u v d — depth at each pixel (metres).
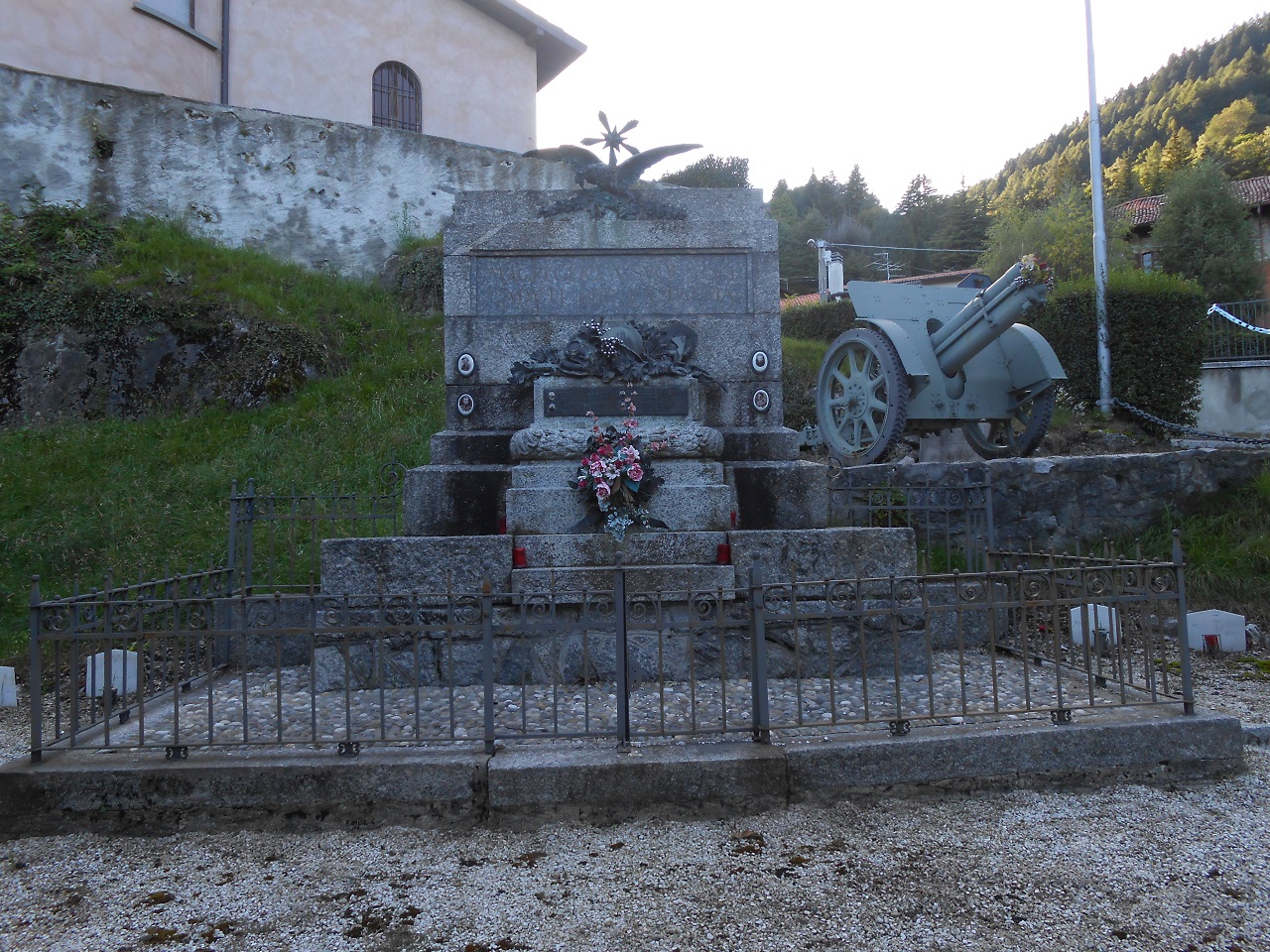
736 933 2.77
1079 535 7.82
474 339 6.46
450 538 5.38
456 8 18.77
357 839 3.53
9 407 10.47
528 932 2.80
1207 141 51.31
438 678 5.30
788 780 3.70
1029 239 24.42
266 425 10.43
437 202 15.53
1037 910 2.87
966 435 10.05
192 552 7.52
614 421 6.05
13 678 5.64
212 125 13.97
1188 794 3.77
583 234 6.47
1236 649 6.21
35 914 2.99
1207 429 14.17
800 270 47.72
